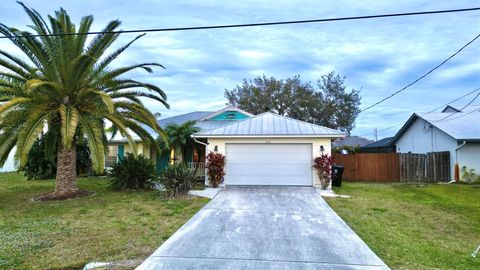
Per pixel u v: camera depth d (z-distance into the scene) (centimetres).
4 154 1011
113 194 1173
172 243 585
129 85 1173
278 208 909
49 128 1109
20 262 495
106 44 1097
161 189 1294
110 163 1889
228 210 880
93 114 1098
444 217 830
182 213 851
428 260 518
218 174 1354
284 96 3241
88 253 538
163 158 1850
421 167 1653
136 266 479
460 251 568
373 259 508
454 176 1593
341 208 927
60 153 1118
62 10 1071
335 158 1747
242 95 3409
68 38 1028
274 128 1440
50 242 596
